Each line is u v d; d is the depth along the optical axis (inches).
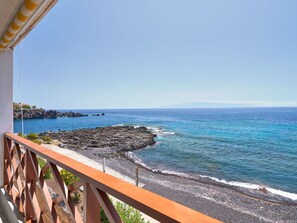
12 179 94.2
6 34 87.8
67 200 45.8
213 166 694.5
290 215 301.9
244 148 1018.7
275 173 628.1
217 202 346.9
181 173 590.9
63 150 815.1
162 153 866.8
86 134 1254.3
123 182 30.2
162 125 1996.8
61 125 2060.8
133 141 1052.5
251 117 2989.7
